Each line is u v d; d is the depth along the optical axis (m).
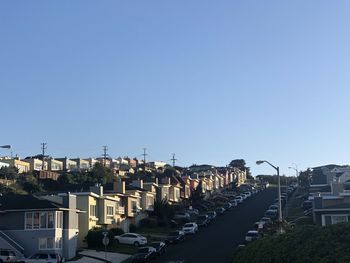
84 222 67.12
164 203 91.38
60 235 59.38
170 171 152.88
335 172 101.38
